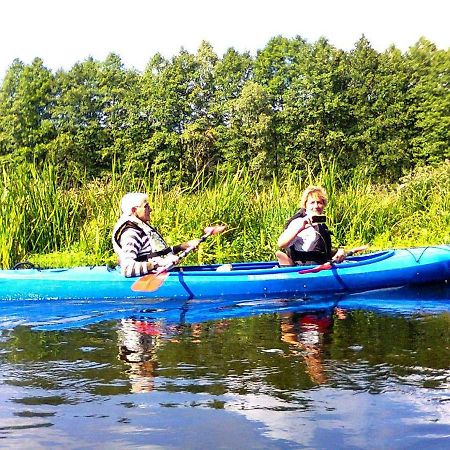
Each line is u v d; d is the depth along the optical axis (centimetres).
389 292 680
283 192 1077
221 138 5109
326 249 700
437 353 406
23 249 919
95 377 364
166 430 286
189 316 554
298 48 5653
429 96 4862
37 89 5450
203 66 5641
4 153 5406
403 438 273
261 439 275
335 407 310
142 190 1082
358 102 5012
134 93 5512
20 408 314
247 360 396
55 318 551
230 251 979
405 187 1285
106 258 932
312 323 514
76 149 5222
